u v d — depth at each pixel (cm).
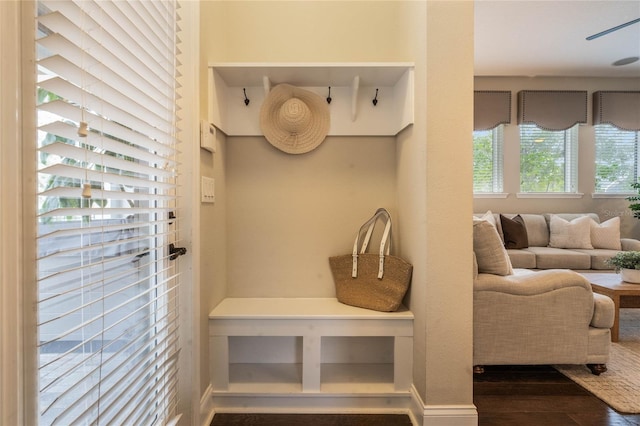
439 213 152
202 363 154
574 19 326
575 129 487
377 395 169
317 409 169
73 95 71
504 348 196
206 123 154
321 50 197
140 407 103
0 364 57
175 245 138
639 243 415
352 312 173
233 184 198
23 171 61
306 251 201
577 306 196
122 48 87
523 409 171
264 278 200
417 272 164
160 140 120
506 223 420
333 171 200
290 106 178
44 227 70
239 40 196
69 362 77
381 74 179
